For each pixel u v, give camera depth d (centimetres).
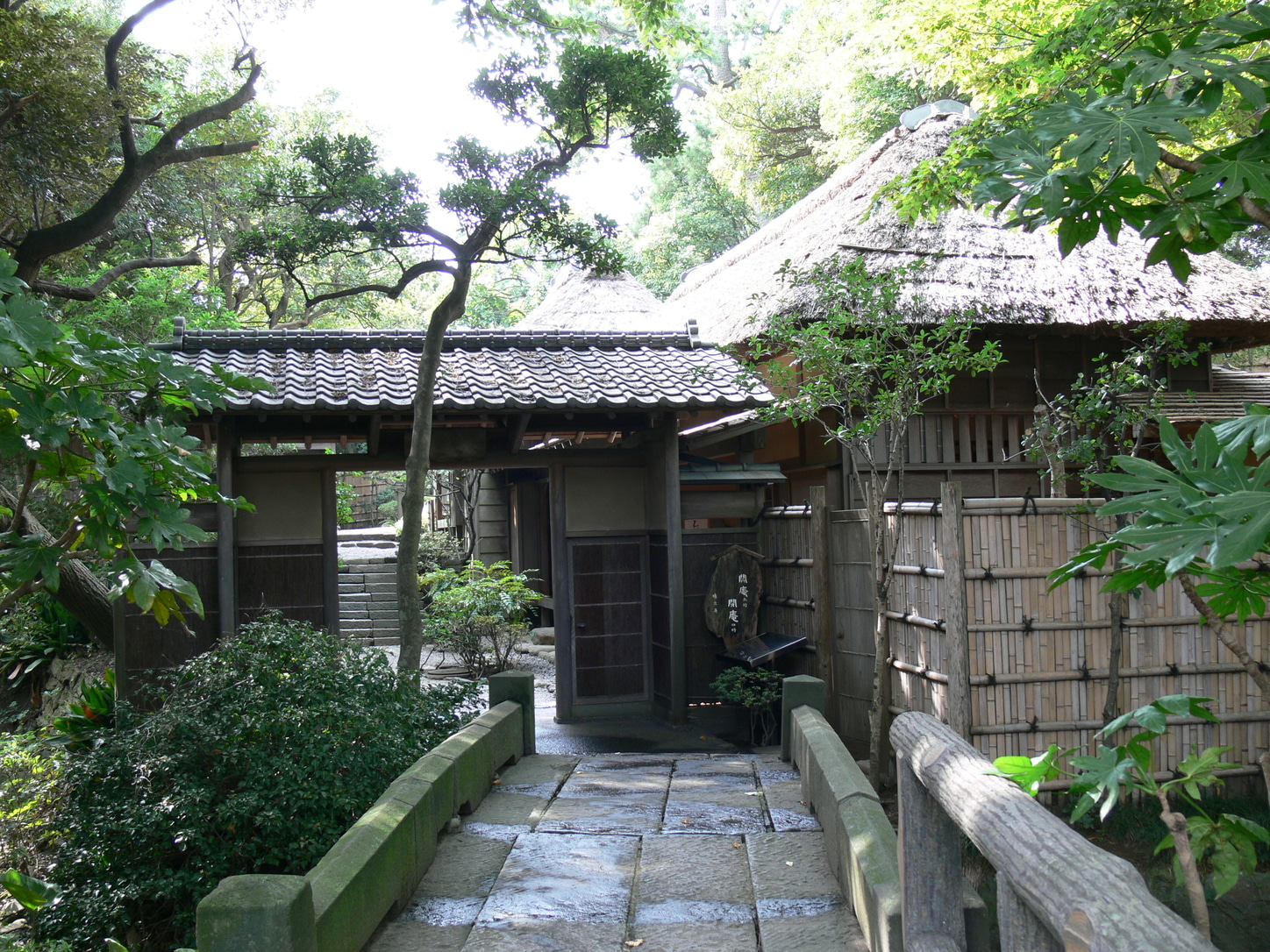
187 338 860
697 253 2767
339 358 875
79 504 354
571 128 699
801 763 590
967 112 1212
